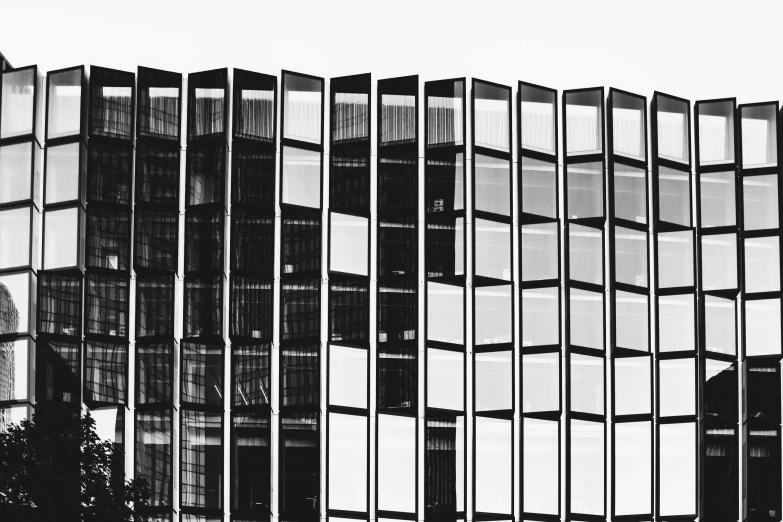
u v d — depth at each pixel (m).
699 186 59.69
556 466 56.88
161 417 56.06
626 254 58.88
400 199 58.69
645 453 57.28
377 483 56.06
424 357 57.38
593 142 59.69
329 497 55.91
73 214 58.16
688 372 58.03
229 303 57.53
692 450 57.38
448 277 58.09
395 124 59.34
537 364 57.69
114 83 59.34
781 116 60.16
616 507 56.72
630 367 57.94
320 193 58.66
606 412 57.59
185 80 60.09
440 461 56.53
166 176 58.50
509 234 58.69
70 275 57.53
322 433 56.75
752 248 59.19
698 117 60.22
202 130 58.84
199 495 55.66
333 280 57.91
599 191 59.28
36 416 41.38
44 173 58.69
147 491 41.56
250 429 56.41
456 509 56.19
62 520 39.62
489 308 57.91
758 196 59.56
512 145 59.75
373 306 58.09
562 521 56.56
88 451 41.22
